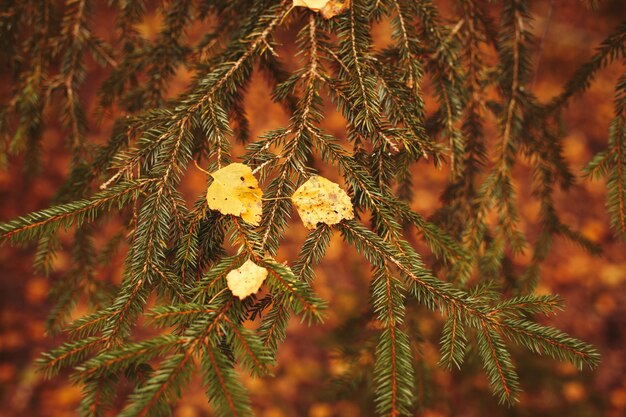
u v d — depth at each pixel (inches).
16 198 87.8
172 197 29.4
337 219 28.9
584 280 92.3
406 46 31.4
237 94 33.2
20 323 76.5
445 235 30.6
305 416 70.4
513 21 35.1
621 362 80.7
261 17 31.5
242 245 28.5
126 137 33.0
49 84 36.3
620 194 32.4
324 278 87.3
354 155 30.3
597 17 118.8
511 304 29.3
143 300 28.3
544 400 70.4
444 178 101.8
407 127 30.4
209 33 35.2
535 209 98.2
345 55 30.6
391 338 28.4
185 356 26.7
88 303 38.3
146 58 35.7
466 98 33.7
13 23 35.8
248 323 68.4
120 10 36.4
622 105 33.1
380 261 29.2
